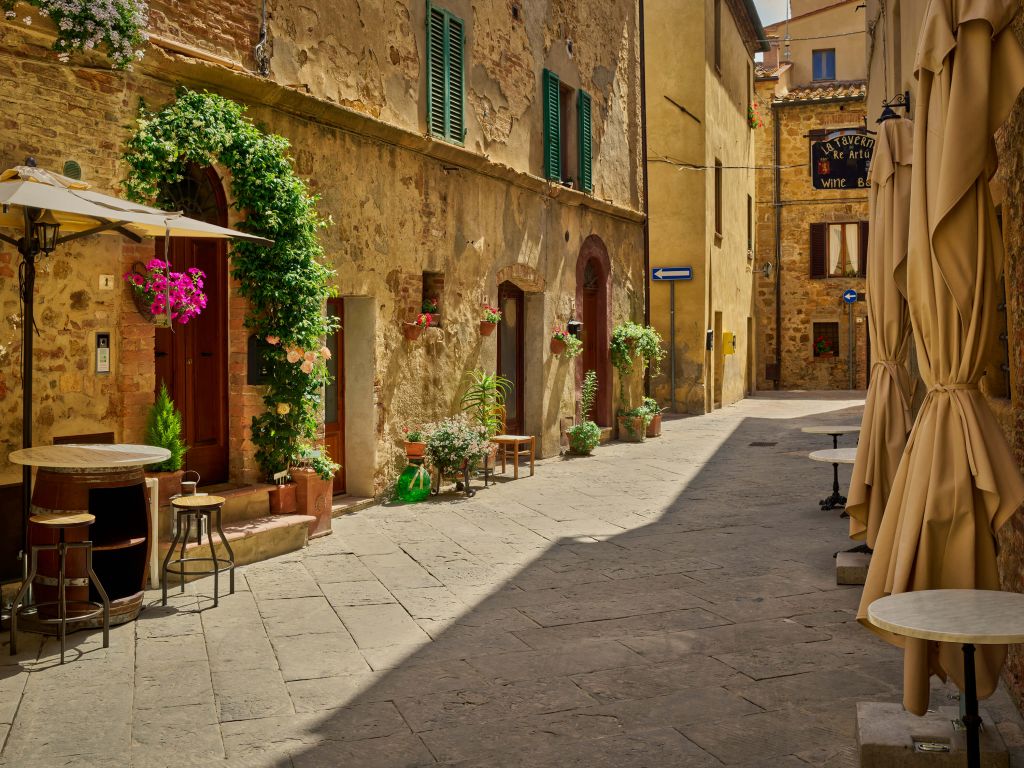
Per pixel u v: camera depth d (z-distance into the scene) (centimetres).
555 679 493
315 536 832
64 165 639
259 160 780
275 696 472
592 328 1600
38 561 566
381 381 998
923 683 370
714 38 2205
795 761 392
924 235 389
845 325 2861
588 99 1508
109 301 677
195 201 777
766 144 2894
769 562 745
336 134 923
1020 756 386
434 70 1091
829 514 940
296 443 830
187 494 680
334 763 397
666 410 2128
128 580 600
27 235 570
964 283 373
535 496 1060
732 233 2422
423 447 1023
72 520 535
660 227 2108
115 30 639
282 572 720
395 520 918
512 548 803
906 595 357
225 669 510
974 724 331
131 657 528
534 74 1337
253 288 797
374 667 514
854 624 579
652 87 2102
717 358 2273
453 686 484
